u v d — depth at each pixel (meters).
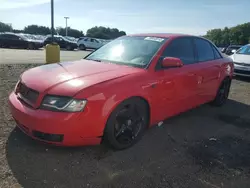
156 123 3.62
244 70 8.59
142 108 3.25
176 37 4.03
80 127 2.63
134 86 3.00
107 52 4.04
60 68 3.29
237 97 6.31
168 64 3.39
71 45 28.47
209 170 2.84
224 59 5.24
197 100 4.39
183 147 3.34
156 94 3.34
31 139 3.17
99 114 2.70
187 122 4.27
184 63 3.97
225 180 2.68
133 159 2.94
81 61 3.79
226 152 3.29
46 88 2.71
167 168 2.81
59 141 2.65
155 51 3.61
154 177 2.63
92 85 2.72
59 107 2.60
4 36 24.12
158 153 3.13
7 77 6.81
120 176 2.60
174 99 3.72
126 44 4.02
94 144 2.86
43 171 2.58
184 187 2.52
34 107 2.70
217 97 5.19
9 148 2.94
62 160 2.80
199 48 4.50
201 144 3.47
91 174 2.60
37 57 14.79
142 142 3.39
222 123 4.35
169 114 3.77
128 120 3.08
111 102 2.76
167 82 3.48
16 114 2.86
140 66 3.39
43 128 2.61
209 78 4.56
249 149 3.42
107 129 2.84
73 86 2.69
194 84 4.11
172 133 3.76
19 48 24.62
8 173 2.50
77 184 2.43
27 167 2.62
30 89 2.83
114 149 3.06
